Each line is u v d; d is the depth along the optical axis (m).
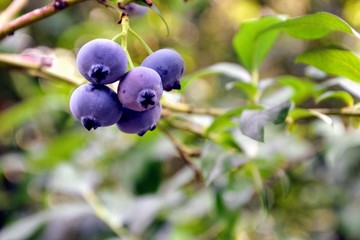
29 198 0.76
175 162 0.99
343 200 0.86
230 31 1.19
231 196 0.55
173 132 0.69
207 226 0.68
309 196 0.91
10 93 0.92
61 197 0.80
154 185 0.69
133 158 0.70
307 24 0.43
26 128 0.89
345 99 0.48
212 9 1.16
